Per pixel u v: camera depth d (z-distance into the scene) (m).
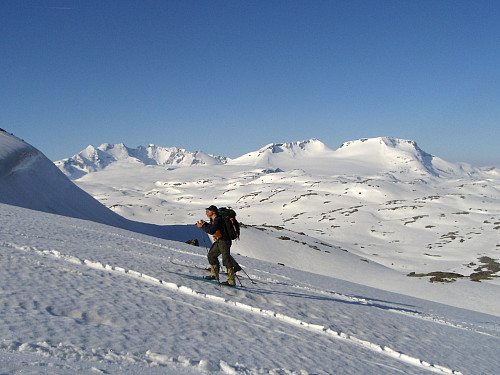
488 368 8.78
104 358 4.67
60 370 4.04
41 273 8.47
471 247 112.25
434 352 9.26
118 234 22.20
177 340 5.89
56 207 54.34
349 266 63.94
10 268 8.38
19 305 6.11
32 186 53.84
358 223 160.50
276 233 81.19
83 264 10.31
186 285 10.07
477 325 18.34
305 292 14.28
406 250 114.44
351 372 6.20
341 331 9.16
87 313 6.35
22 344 4.53
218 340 6.33
